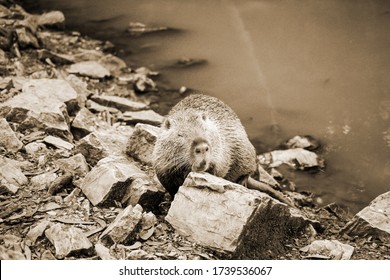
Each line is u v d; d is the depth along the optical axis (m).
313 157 13.35
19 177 9.33
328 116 15.04
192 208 8.25
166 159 8.95
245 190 8.20
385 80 16.25
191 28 20.42
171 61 18.17
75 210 8.68
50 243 7.73
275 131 14.48
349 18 19.89
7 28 16.78
